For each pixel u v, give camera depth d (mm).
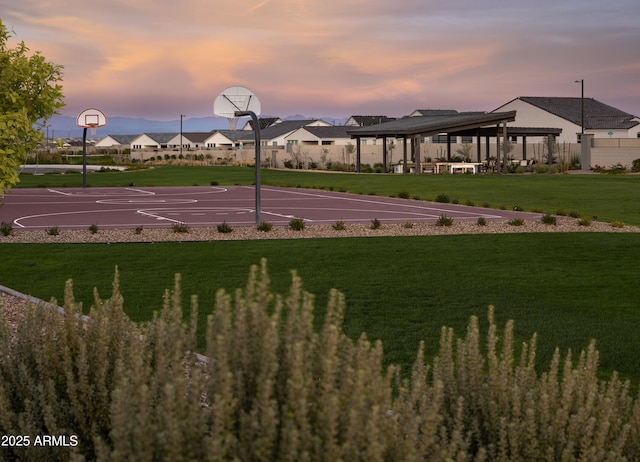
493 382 3961
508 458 3619
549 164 60344
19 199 31141
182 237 17484
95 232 18047
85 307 9953
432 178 44938
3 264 13375
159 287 11312
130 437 3014
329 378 2971
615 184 38156
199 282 11742
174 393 3053
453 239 17109
